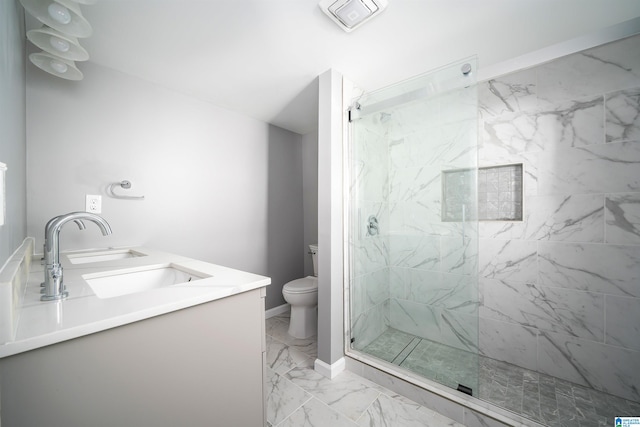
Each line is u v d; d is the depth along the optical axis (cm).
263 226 286
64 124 163
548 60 170
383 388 164
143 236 197
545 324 174
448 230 159
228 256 253
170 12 132
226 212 252
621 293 152
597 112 158
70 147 165
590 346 160
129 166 190
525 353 180
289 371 184
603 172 157
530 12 134
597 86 158
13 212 96
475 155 148
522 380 166
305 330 239
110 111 182
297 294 233
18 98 113
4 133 78
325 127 185
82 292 87
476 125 147
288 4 127
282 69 184
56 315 67
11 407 54
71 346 62
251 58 172
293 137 323
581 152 163
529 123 180
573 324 165
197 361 86
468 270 151
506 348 187
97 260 163
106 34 148
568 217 167
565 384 162
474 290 149
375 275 192
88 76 173
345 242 191
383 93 177
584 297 162
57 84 160
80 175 169
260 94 223
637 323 148
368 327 192
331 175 181
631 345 149
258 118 279
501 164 190
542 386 160
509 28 146
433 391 146
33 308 72
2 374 53
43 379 58
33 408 57
